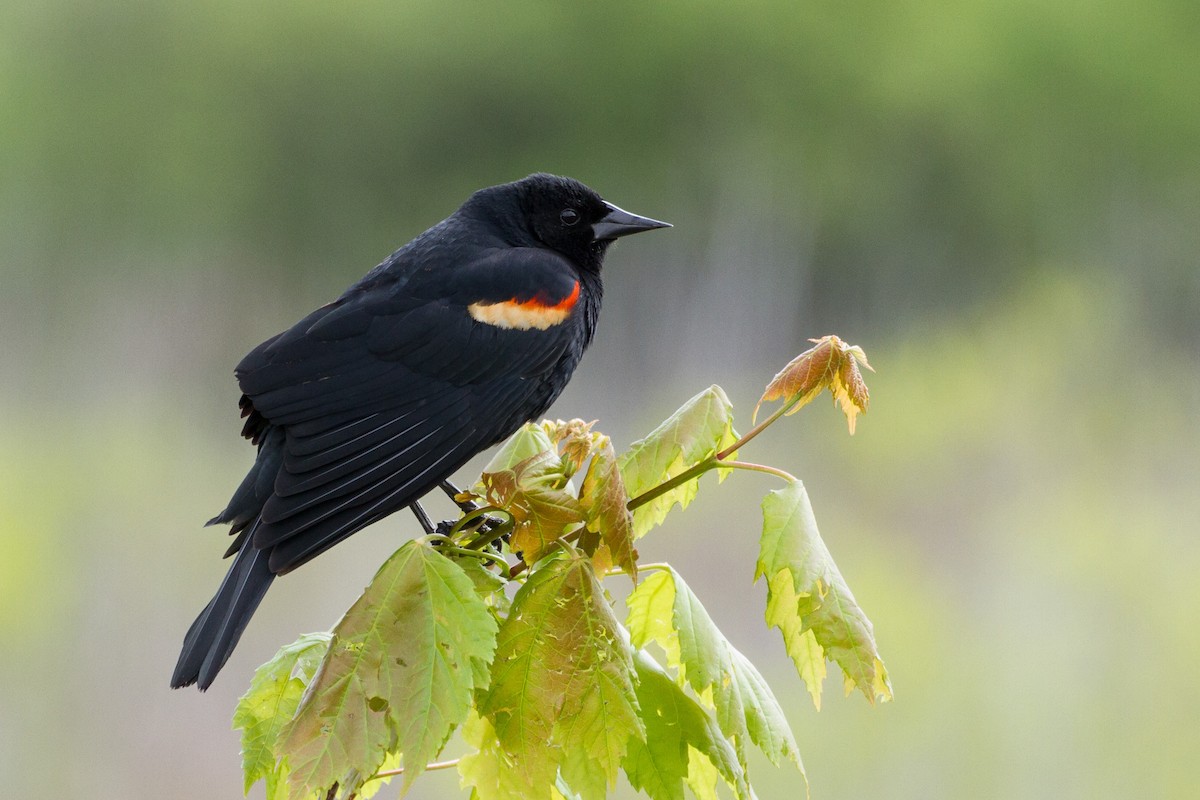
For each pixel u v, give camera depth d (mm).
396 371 4520
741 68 28578
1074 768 9055
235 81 27859
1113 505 15219
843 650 2957
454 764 3137
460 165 29453
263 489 4066
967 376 21406
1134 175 29297
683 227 28906
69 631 11352
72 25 27047
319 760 2758
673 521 13680
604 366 25859
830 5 28547
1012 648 10875
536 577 2939
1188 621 11039
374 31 27812
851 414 3209
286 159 28406
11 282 26266
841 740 9383
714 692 3021
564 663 2881
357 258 29000
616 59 28562
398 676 2801
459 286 4793
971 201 29078
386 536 12766
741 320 28219
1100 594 12055
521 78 28547
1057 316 26062
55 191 26766
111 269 27188
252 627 11391
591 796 3090
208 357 26641
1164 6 29094
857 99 28578
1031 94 28969
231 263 27984
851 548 14188
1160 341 27578
